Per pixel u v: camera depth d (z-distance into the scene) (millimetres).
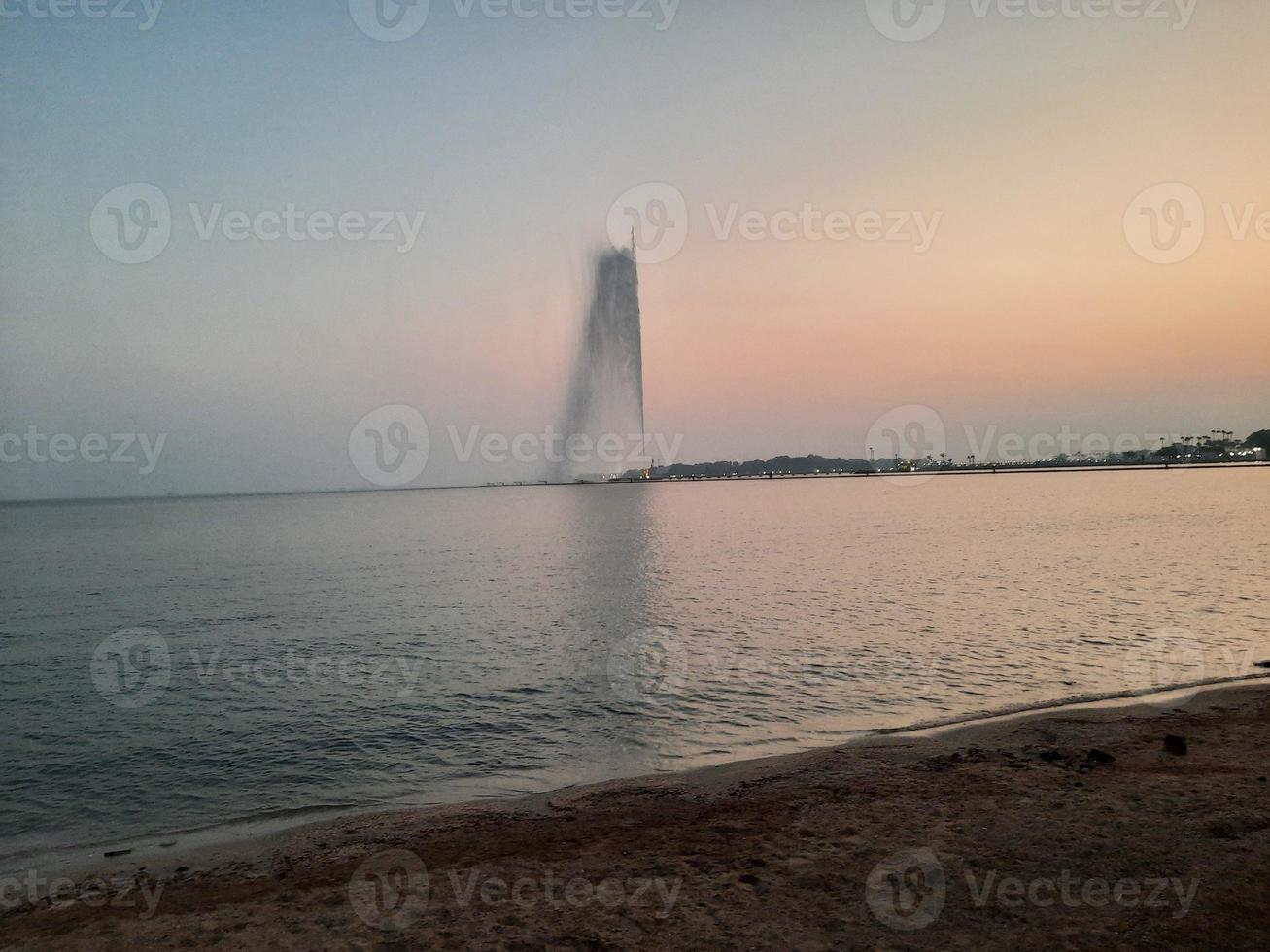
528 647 26203
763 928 7121
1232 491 161375
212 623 32531
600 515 136625
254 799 13617
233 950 7121
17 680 23328
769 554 57531
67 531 117000
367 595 40375
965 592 36156
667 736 16281
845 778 12078
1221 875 7691
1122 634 25359
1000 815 9797
